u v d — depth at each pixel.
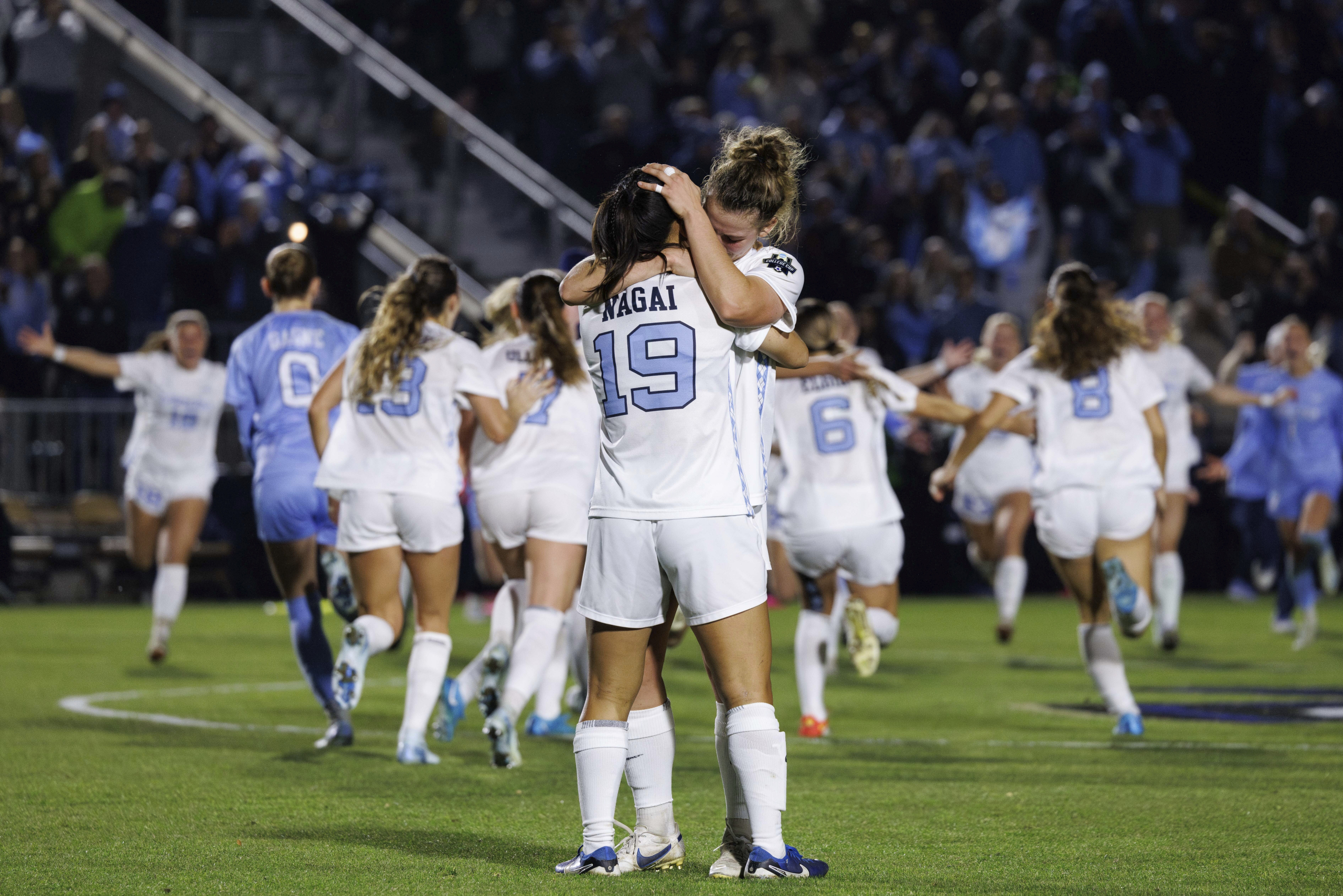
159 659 22.14
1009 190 42.66
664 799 9.10
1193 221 46.84
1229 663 23.59
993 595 37.56
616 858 8.91
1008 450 26.72
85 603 34.03
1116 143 44.69
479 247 38.94
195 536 22.31
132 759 13.32
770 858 8.69
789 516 15.93
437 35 45.28
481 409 13.39
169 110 41.59
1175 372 25.59
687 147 40.59
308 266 15.67
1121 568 14.99
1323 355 28.41
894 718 17.23
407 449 13.30
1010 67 47.66
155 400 22.11
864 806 11.30
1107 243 43.12
